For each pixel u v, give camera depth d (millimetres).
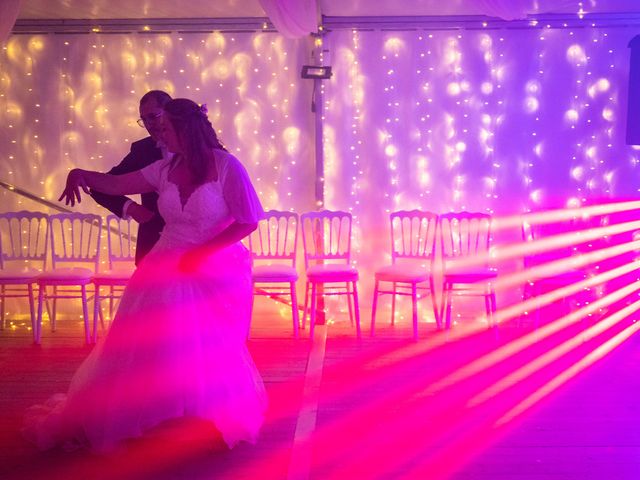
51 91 6684
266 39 6637
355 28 6539
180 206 3682
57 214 6238
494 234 6730
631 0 6086
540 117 6633
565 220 6469
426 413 4363
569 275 5977
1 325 6512
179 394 3590
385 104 6660
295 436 4016
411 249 6453
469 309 6809
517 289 6766
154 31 6621
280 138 6730
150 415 3572
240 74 6672
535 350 5664
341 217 6355
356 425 4180
